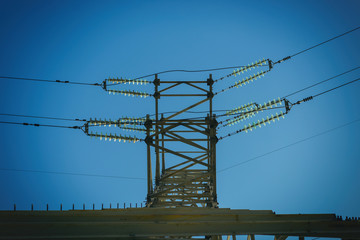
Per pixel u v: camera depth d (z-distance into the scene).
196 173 31.94
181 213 12.29
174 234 10.69
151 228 10.61
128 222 10.55
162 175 31.14
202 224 10.87
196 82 28.64
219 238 14.34
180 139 28.02
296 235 11.17
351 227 10.99
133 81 27.08
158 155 29.78
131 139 24.91
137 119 26.77
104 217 11.10
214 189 25.52
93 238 10.27
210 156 28.72
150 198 25.31
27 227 10.02
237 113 24.84
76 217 10.99
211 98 28.50
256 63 26.05
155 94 28.17
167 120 26.36
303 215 11.70
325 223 11.10
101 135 23.69
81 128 23.23
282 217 11.64
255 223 11.02
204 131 26.56
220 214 12.13
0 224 9.91
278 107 22.14
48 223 10.13
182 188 29.48
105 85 26.53
